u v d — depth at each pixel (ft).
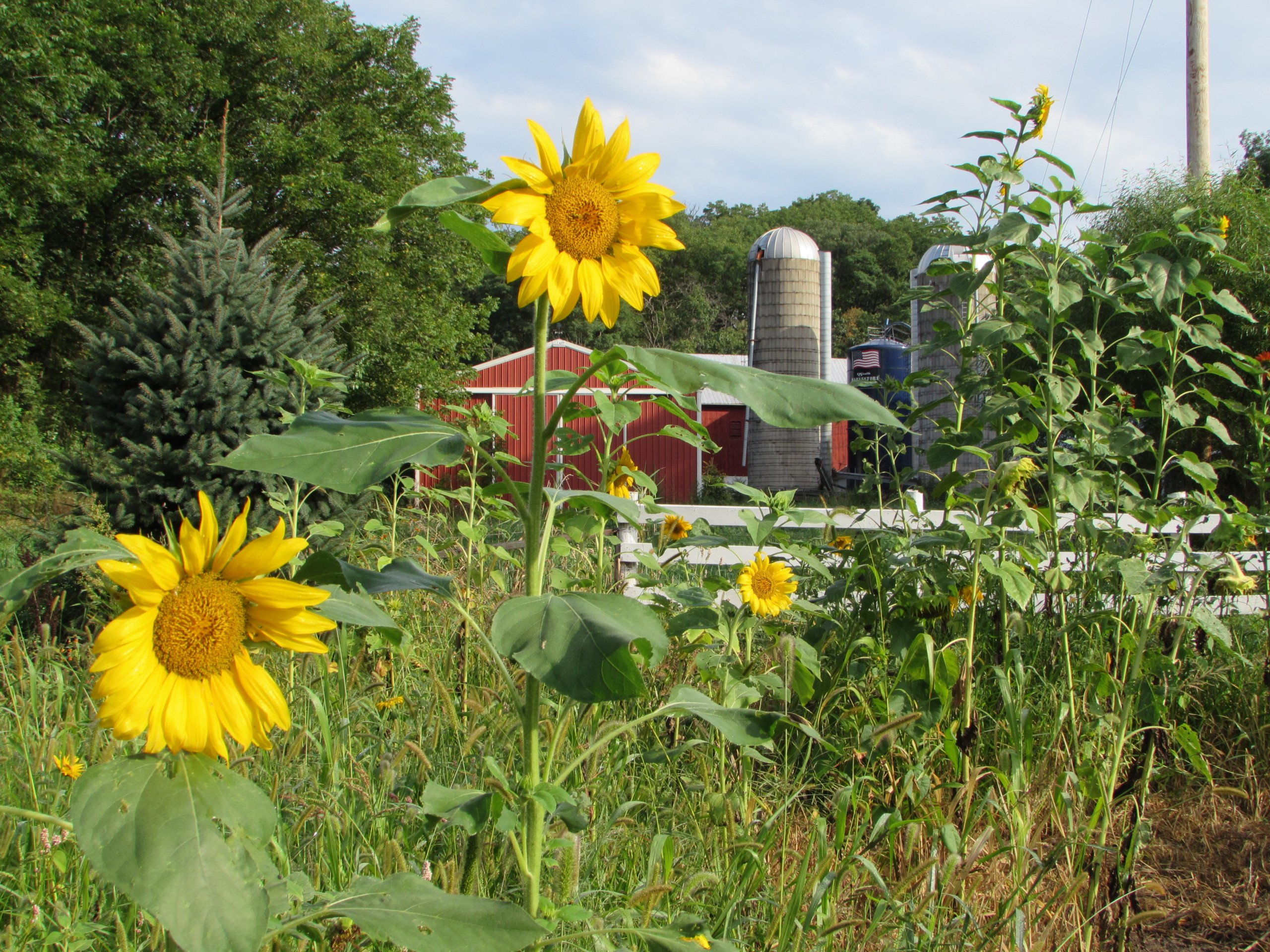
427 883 4.76
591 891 7.34
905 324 20.47
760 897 7.60
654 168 5.39
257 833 4.06
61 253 66.64
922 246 223.30
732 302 192.95
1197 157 38.60
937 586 11.63
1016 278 15.74
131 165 66.59
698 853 8.41
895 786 9.18
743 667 9.97
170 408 20.12
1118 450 11.81
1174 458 12.85
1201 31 38.37
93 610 15.10
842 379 104.17
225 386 20.74
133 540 4.14
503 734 8.64
